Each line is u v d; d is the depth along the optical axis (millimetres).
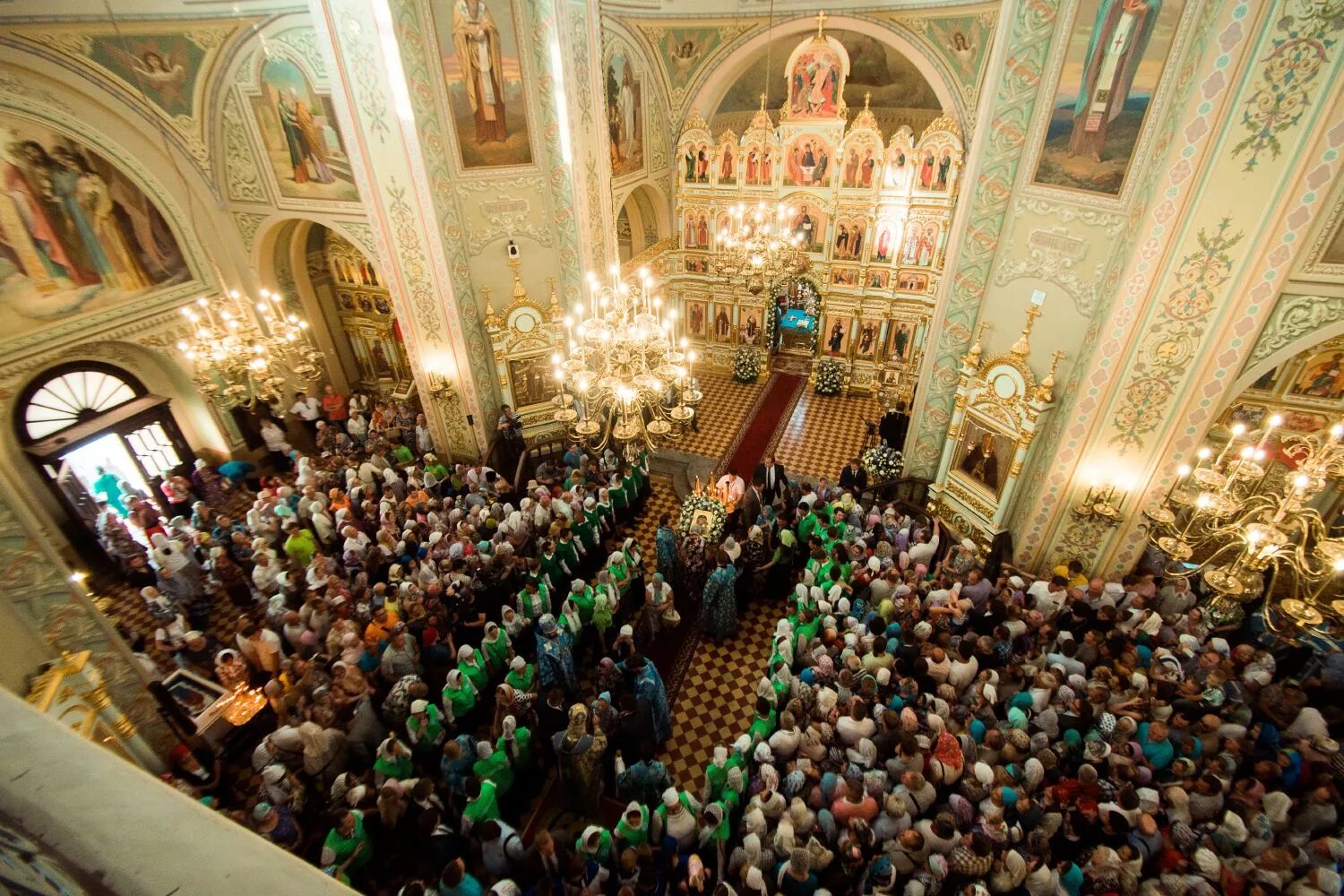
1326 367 10773
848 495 11555
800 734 7367
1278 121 7223
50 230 11672
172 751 7781
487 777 7625
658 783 7672
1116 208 8938
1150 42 8094
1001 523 11375
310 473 13172
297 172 13555
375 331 18094
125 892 763
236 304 11734
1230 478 6020
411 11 11016
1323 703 8148
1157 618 8812
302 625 9531
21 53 10680
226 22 11953
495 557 10328
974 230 10789
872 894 6008
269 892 868
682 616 11195
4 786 794
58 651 6547
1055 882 5867
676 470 15594
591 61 12797
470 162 12664
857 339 19266
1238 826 6250
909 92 17578
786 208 15758
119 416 13250
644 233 20109
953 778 6875
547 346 14719
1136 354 8938
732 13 16328
